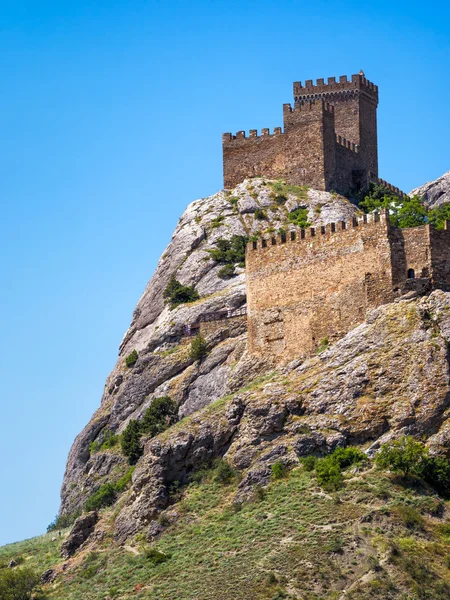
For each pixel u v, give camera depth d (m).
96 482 160.25
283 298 143.62
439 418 122.44
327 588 108.69
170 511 129.62
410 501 117.25
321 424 127.69
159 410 157.75
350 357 131.50
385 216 136.00
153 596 115.38
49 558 136.25
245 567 114.44
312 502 120.25
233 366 157.25
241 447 131.38
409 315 130.25
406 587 106.88
